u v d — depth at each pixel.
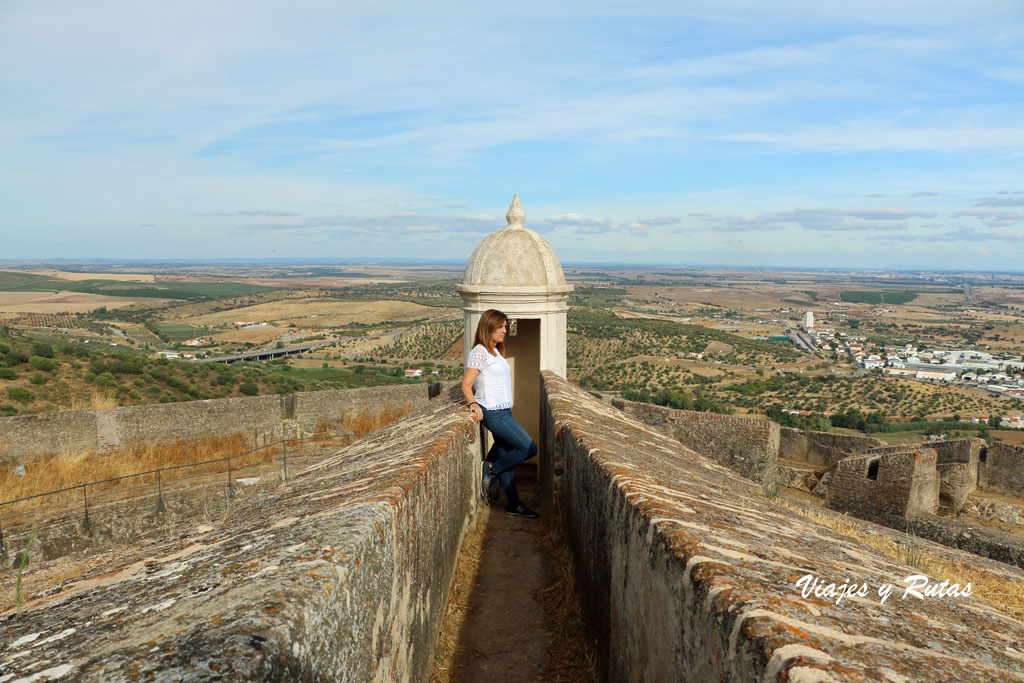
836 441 13.76
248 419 13.20
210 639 1.23
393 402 15.20
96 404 14.72
